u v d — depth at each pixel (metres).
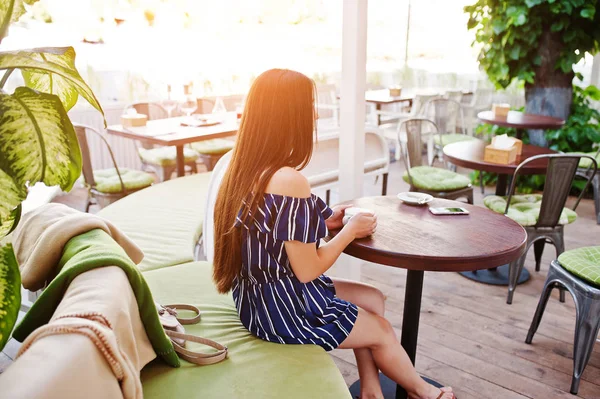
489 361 2.52
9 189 0.91
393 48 7.75
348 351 2.59
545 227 3.16
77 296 1.09
